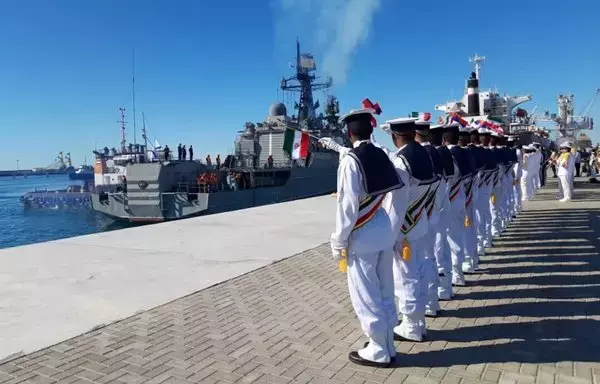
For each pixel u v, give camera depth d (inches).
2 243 1221.7
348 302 219.3
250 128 1513.3
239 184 1316.4
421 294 170.9
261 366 151.2
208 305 215.2
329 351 163.0
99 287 244.5
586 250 314.0
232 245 360.5
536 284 240.2
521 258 299.4
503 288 235.6
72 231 1379.2
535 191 748.0
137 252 334.6
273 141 1504.7
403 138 177.2
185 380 141.5
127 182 1234.0
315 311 206.4
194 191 1253.1
